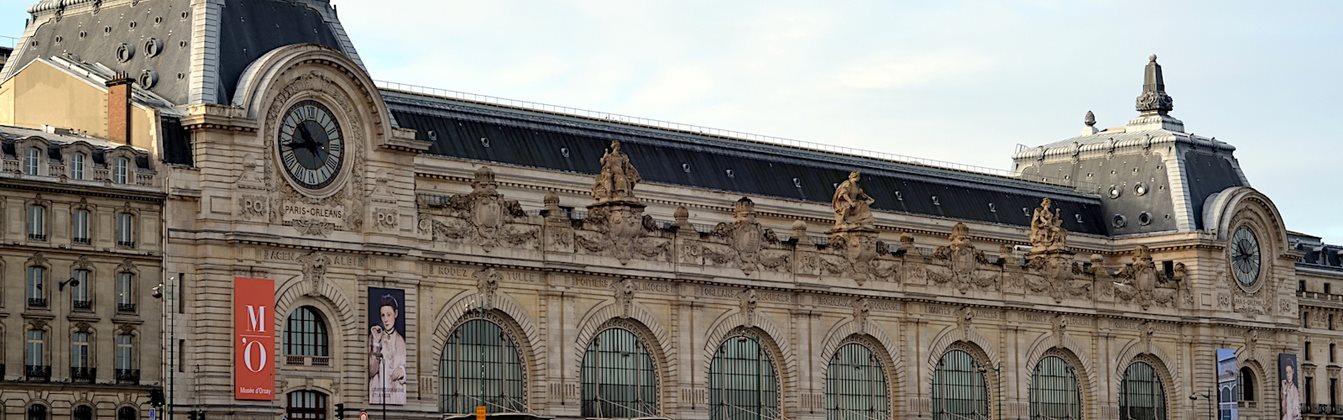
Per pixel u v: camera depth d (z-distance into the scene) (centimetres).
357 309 15388
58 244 14012
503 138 17838
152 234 14462
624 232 17162
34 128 15238
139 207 14400
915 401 19250
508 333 16575
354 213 15388
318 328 15275
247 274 14738
